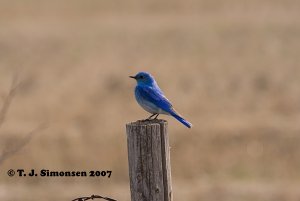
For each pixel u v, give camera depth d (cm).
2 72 4478
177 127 2867
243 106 3391
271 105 3384
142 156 991
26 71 4416
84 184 2356
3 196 2169
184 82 4078
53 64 4884
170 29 6088
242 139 2748
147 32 6056
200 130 2811
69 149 2600
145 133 988
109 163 2516
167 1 7531
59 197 2169
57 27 6425
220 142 2720
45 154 2512
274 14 6412
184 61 4819
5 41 5709
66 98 3606
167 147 998
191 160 2564
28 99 3509
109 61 4962
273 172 2503
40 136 2698
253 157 2605
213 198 2181
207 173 2500
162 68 4575
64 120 3089
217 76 4234
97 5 7650
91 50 5438
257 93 3672
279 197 2172
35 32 6144
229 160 2581
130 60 4984
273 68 4412
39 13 7288
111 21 6712
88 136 2748
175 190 2252
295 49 5056
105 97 3684
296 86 3822
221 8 7044
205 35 5756
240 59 4803
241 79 4053
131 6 7538
